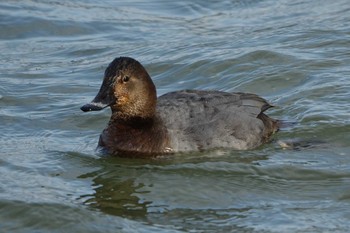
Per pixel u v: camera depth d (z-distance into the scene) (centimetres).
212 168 1328
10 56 1977
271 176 1304
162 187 1273
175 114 1389
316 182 1280
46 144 1466
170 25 2172
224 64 1803
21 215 1185
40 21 2164
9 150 1438
